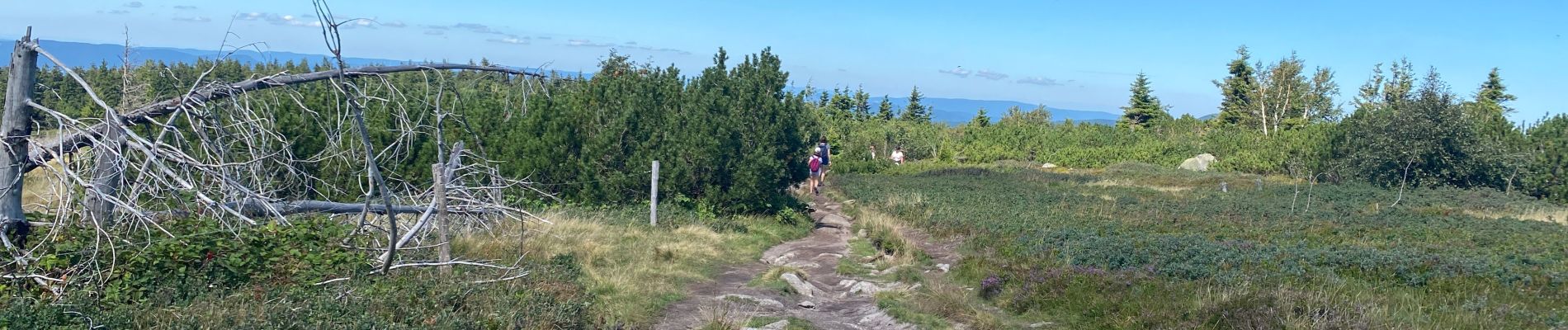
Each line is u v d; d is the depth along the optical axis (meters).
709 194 18.66
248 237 9.01
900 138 48.56
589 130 19.09
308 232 9.73
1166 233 17.00
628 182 18.59
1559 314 9.18
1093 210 21.42
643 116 19.27
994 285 10.88
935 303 10.24
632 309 9.55
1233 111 63.56
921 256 14.16
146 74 9.00
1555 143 28.78
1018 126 57.25
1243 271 11.21
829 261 14.29
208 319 7.22
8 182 8.09
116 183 8.45
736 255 14.63
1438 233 16.98
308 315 7.29
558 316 8.06
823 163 27.55
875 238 16.47
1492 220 19.73
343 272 9.00
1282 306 8.60
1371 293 9.95
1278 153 39.12
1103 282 10.28
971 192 25.78
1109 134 55.09
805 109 20.81
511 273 9.89
